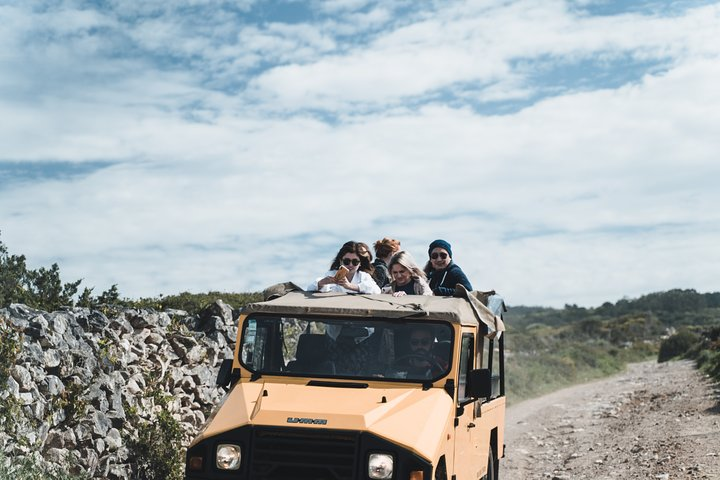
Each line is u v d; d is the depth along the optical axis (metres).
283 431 6.49
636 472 13.15
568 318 149.50
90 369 9.91
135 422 10.48
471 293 9.02
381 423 6.51
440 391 7.14
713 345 46.81
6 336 8.55
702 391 25.78
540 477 14.07
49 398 8.95
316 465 6.39
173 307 16.17
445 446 6.78
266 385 7.21
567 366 46.50
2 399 8.11
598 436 18.80
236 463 6.50
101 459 9.55
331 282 8.75
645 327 106.94
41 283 11.79
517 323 132.00
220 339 13.69
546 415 25.23
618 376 46.91
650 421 20.00
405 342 7.39
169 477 10.53
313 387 7.15
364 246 9.05
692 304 158.62
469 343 7.85
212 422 6.77
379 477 6.30
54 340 9.33
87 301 12.16
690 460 13.43
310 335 7.62
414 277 9.11
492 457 9.89
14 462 7.87
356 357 7.42
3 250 11.57
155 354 11.80
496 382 10.06
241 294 18.44
